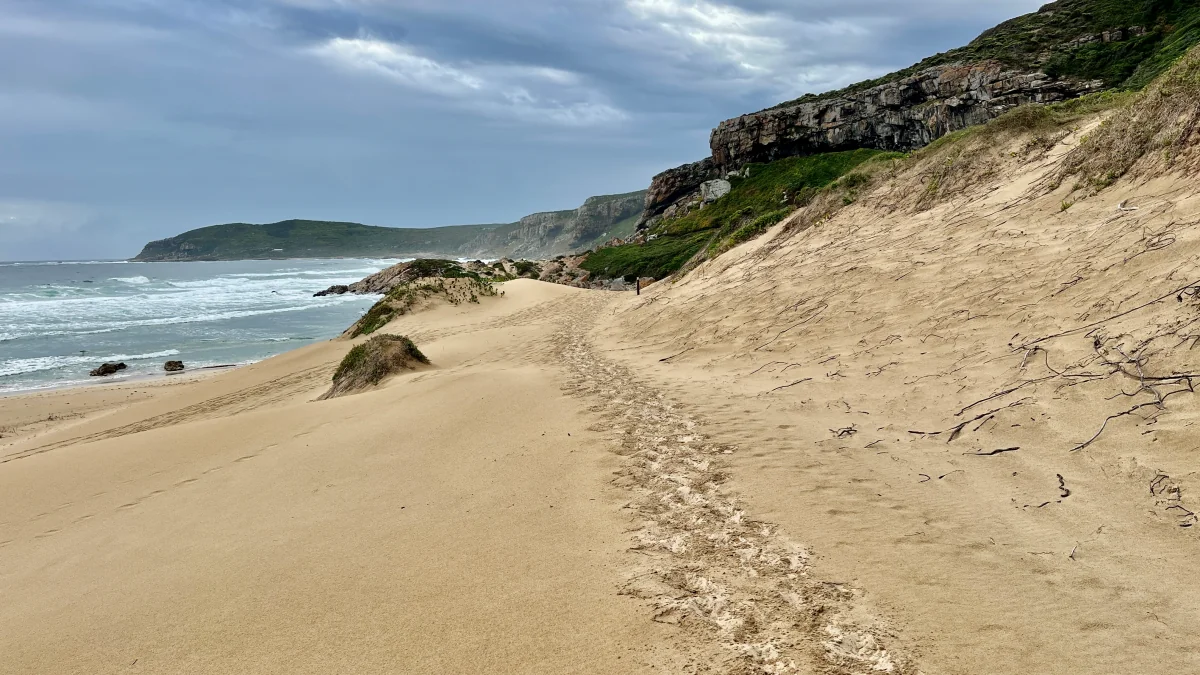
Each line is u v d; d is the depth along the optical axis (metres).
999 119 14.91
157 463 7.41
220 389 17.77
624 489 5.21
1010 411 5.53
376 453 6.82
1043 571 3.45
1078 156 10.72
